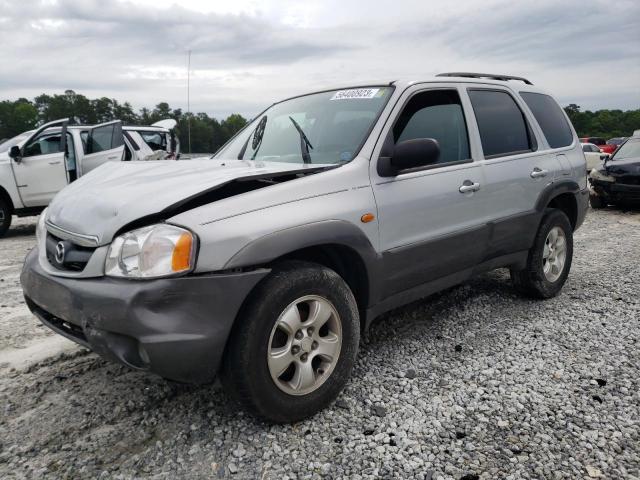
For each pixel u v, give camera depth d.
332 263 2.87
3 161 8.41
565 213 4.78
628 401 2.71
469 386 2.90
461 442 2.37
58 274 2.40
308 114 3.52
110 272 2.21
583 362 3.19
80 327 2.31
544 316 4.01
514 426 2.49
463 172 3.44
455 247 3.36
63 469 2.19
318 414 2.62
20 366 3.18
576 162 4.62
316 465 2.22
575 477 2.12
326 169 2.77
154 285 2.12
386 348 3.44
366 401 2.73
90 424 2.53
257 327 2.31
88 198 2.60
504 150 3.92
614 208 11.24
